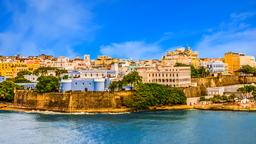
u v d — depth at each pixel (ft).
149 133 609.42
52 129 653.71
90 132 622.95
